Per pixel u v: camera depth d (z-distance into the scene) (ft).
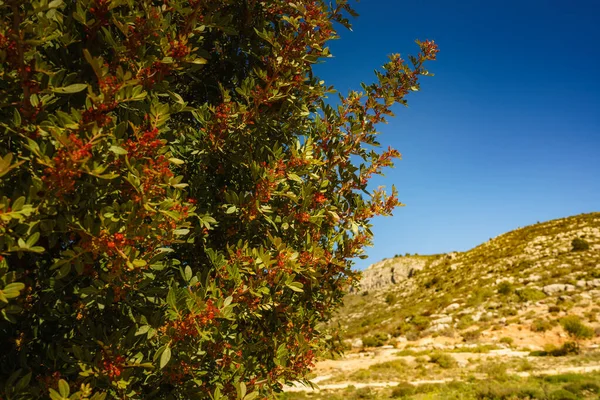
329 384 73.61
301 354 9.64
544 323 100.01
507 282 148.66
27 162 5.83
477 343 100.53
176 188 6.65
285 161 8.78
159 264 6.73
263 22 10.07
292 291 10.11
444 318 130.11
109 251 5.65
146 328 6.39
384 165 11.42
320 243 11.23
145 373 6.63
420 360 84.58
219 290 6.75
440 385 58.29
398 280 253.85
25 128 5.62
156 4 8.09
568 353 77.97
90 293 6.01
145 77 6.64
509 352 87.51
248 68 10.67
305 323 10.77
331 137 11.16
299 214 9.06
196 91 10.48
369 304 213.66
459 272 198.70
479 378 63.72
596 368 60.59
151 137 6.02
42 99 5.74
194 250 9.17
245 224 8.88
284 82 8.79
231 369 7.79
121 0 6.28
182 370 6.91
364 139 11.29
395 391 57.06
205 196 8.89
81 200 6.09
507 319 113.39
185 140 8.93
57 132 5.00
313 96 11.10
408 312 161.68
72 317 6.77
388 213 11.17
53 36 5.78
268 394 8.86
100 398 5.33
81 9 6.10
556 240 184.34
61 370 6.55
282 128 9.86
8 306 5.13
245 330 9.69
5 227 4.85
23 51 5.45
